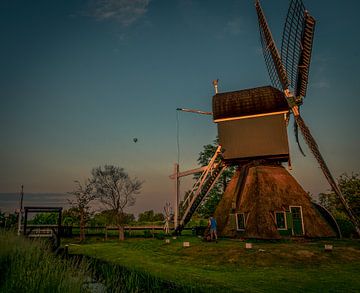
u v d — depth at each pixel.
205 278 10.90
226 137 26.45
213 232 21.61
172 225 38.69
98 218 42.06
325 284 10.35
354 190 31.50
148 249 20.09
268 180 24.03
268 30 23.61
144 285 9.44
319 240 21.02
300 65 21.08
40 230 17.64
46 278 6.05
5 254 7.94
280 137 25.03
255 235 21.55
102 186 35.34
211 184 28.12
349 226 25.97
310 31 18.55
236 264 14.54
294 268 13.49
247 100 26.73
